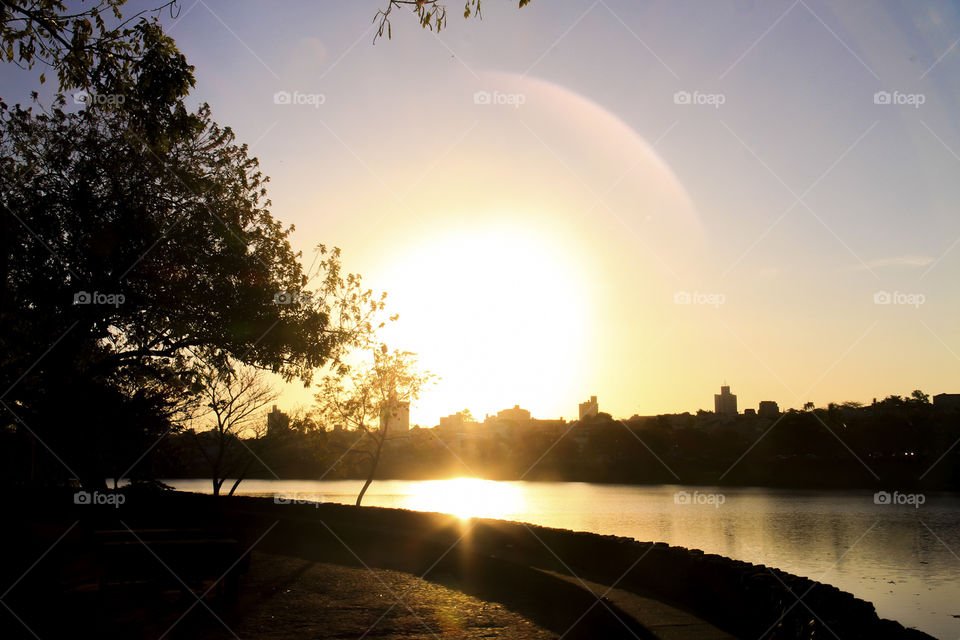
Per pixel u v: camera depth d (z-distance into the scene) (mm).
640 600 10164
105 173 17703
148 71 12781
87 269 17484
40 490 26578
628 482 147375
